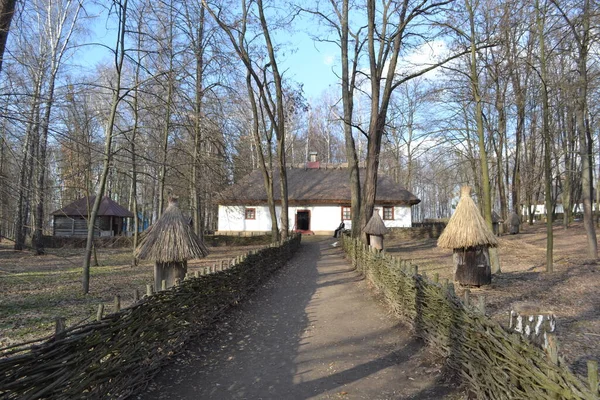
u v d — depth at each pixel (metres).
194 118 12.74
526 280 11.40
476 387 4.29
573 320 7.51
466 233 9.82
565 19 11.98
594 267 13.41
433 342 5.88
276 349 6.48
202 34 14.91
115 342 4.25
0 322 7.90
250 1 20.94
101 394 3.99
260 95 22.14
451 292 5.29
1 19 6.64
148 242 8.05
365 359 5.93
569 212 34.12
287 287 12.46
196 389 4.89
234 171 17.98
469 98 14.40
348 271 15.36
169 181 17.98
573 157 30.11
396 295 8.22
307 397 4.69
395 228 33.56
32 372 3.11
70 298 10.39
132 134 12.94
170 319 5.75
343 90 20.39
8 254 23.45
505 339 3.63
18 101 7.01
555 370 2.84
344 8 19.36
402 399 4.55
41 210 13.74
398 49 16.67
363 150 56.22
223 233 36.44
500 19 13.00
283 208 23.44
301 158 63.34
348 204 37.00
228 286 8.93
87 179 16.22
